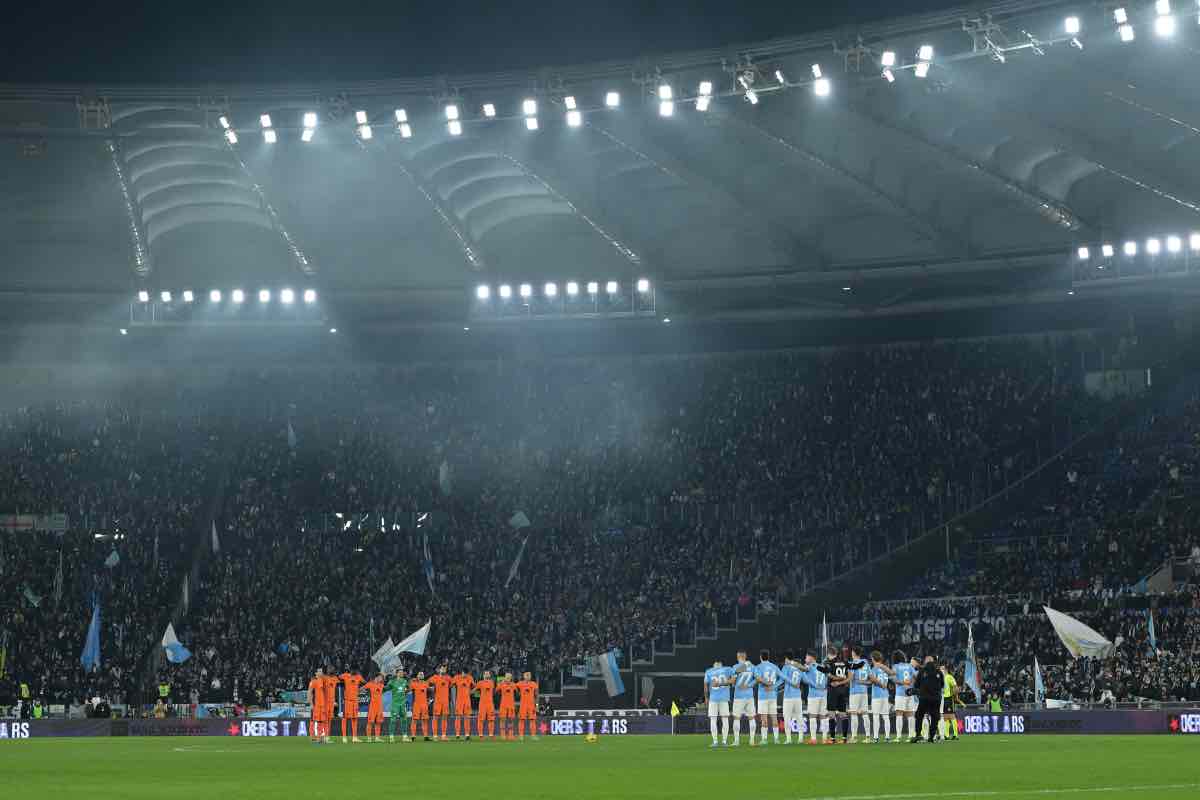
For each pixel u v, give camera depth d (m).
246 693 68.69
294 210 70.00
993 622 65.31
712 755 34.91
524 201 71.31
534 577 75.19
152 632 72.06
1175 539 66.56
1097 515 71.38
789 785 23.39
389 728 52.38
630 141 63.53
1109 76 54.72
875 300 76.00
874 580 71.50
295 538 78.94
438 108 61.50
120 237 74.44
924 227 67.69
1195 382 77.44
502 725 51.19
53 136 61.75
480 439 84.94
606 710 65.75
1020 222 69.00
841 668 42.16
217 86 60.81
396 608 73.25
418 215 71.75
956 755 33.25
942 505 74.75
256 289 74.56
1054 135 59.19
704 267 74.94
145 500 80.31
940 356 83.44
